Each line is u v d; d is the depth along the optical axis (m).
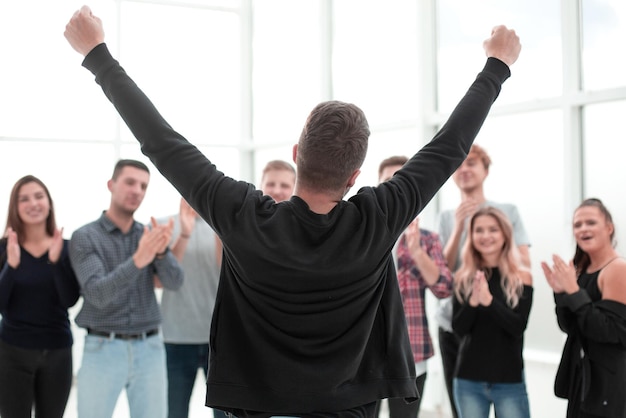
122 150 7.00
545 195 4.70
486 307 3.25
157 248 3.11
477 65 5.23
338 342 1.38
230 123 7.66
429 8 5.51
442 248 3.80
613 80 4.30
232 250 1.34
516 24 4.89
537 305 4.69
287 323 1.35
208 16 7.51
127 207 3.38
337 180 1.40
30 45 6.68
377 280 1.42
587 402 2.89
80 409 3.25
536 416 4.57
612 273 2.93
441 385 5.29
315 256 1.34
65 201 6.82
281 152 7.35
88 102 6.89
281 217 1.36
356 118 1.42
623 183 4.25
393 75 5.96
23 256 3.42
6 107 6.62
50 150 6.77
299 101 7.11
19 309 3.36
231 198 1.35
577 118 4.46
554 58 4.64
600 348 2.88
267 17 7.52
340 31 6.55
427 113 5.54
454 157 1.49
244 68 7.67
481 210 3.43
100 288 3.14
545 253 4.69
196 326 3.82
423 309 3.59
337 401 1.38
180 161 1.36
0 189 6.60
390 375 1.46
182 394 3.83
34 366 3.38
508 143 4.92
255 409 1.38
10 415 3.36
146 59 7.22
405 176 1.46
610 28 4.31
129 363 3.30
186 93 7.43
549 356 4.56
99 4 7.00
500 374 3.24
